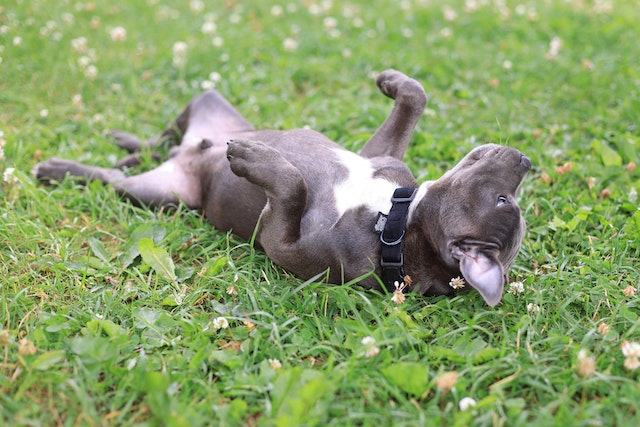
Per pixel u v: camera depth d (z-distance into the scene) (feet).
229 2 8.39
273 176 5.00
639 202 5.57
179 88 6.79
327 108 6.55
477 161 4.98
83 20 7.61
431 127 6.32
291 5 8.29
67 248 5.28
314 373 4.49
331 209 5.09
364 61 7.09
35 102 6.54
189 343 4.73
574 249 5.31
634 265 5.19
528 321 4.78
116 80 6.81
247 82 6.80
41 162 5.86
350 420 4.39
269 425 4.33
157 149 6.14
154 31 7.54
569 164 5.76
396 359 4.66
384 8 8.38
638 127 6.23
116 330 4.73
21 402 4.45
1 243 5.28
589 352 4.66
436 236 4.91
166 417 4.32
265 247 5.15
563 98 6.63
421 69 7.00
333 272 5.05
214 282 5.09
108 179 5.82
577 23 7.80
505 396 4.54
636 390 4.43
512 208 4.84
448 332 4.82
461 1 8.56
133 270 5.21
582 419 4.38
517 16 8.11
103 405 4.49
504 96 6.70
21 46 7.02
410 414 4.42
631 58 7.17
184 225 5.52
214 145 5.67
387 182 5.14
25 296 4.92
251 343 4.74
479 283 4.66
